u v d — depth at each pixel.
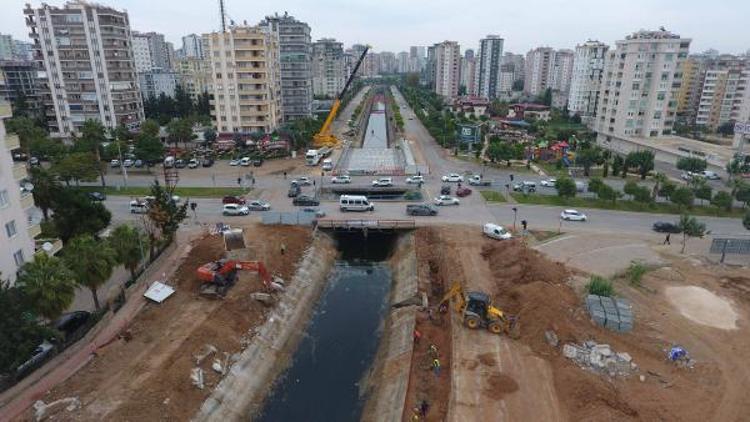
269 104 139.12
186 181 98.56
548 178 104.56
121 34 144.00
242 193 89.12
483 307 45.81
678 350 41.00
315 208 80.50
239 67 132.75
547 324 44.31
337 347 50.03
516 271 55.94
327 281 64.94
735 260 61.31
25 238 47.62
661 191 83.06
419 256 65.44
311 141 141.12
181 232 69.31
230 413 38.53
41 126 143.75
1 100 44.06
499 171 111.56
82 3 134.38
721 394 36.88
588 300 48.25
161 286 50.88
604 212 80.25
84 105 141.88
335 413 40.44
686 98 195.50
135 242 51.47
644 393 36.91
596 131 156.50
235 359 43.50
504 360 41.25
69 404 34.72
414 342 46.00
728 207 81.25
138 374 38.34
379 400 40.44
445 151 135.00
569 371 39.09
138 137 115.62
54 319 40.00
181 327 45.34
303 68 173.25
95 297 46.53
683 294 51.84
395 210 80.38
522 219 76.06
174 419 35.22
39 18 133.88
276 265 60.31
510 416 34.94
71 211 57.50
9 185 45.19
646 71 134.38
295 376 45.28
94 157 94.88
